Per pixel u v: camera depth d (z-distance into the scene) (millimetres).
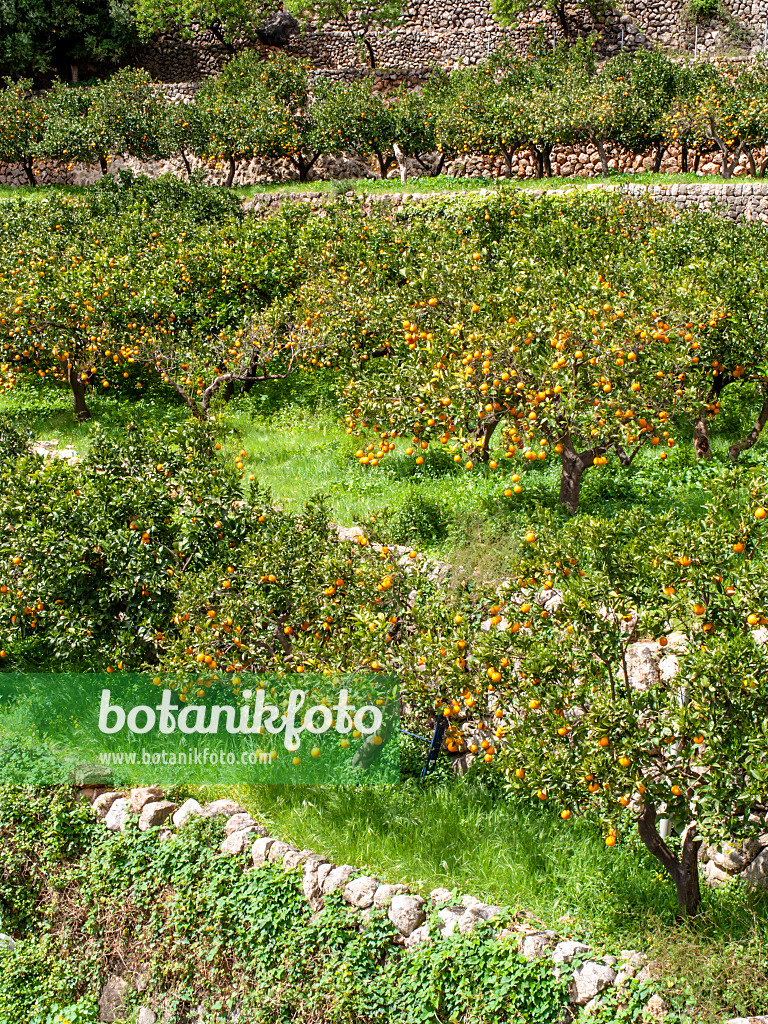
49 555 9781
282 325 15789
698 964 6000
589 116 25766
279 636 8859
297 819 8281
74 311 15586
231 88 30406
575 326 10117
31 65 33500
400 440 13672
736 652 6008
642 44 32188
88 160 28766
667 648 8000
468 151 27609
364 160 29359
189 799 8641
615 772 6164
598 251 15438
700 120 24891
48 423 16453
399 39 33219
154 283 16688
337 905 7258
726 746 5949
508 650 7430
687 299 11383
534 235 16688
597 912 7023
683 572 6691
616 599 6793
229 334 16078
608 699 6422
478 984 6395
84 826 8867
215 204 24125
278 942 7324
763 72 26219
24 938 8664
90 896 8422
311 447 14258
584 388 10062
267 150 28391
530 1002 6152
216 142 28406
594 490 11477
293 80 29656
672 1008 5820
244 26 33625
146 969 8008
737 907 6863
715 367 11883
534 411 9836
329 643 8219
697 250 15414
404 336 12797
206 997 7590
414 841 7852
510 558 9219
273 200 26594
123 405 17062
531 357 9969
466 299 12266
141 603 9695
